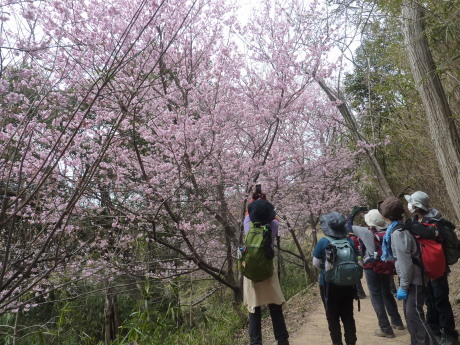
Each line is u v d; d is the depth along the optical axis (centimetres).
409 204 405
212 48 806
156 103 752
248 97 812
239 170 796
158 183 695
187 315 825
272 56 783
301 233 1345
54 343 834
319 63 753
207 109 752
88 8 612
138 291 944
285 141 989
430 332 356
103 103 600
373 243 483
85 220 688
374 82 1050
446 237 378
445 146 484
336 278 378
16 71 338
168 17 703
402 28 537
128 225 716
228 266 838
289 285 1089
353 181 1222
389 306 507
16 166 536
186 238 708
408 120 866
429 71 499
